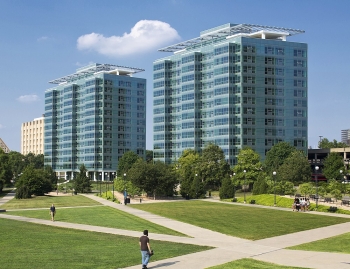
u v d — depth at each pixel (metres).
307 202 78.50
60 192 157.25
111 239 44.34
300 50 177.00
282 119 173.50
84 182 150.88
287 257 35.62
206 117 179.50
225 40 176.62
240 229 52.00
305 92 177.38
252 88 169.38
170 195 117.44
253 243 42.38
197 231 50.22
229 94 168.38
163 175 113.69
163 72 197.75
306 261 34.06
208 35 181.25
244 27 172.75
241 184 139.50
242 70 168.12
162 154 197.00
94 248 39.12
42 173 140.12
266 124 170.88
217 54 173.25
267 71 171.75
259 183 102.06
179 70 194.00
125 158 191.38
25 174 133.88
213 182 142.62
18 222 59.81
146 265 30.97
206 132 178.88
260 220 60.94
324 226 54.97
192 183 114.75
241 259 34.50
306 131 177.25
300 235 47.66
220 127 171.50
